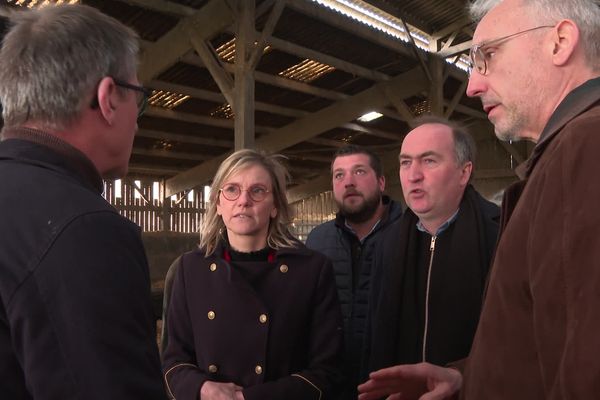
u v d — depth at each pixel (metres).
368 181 2.19
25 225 0.71
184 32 6.93
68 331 0.66
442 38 9.47
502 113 0.91
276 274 1.58
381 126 12.62
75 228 0.70
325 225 2.40
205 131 10.87
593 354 0.54
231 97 6.39
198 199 14.30
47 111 0.80
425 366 1.16
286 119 11.18
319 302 1.60
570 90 0.82
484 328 0.80
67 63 0.80
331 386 1.50
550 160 0.68
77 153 0.81
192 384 1.43
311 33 7.96
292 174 15.15
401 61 9.62
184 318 1.63
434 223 1.60
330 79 9.74
